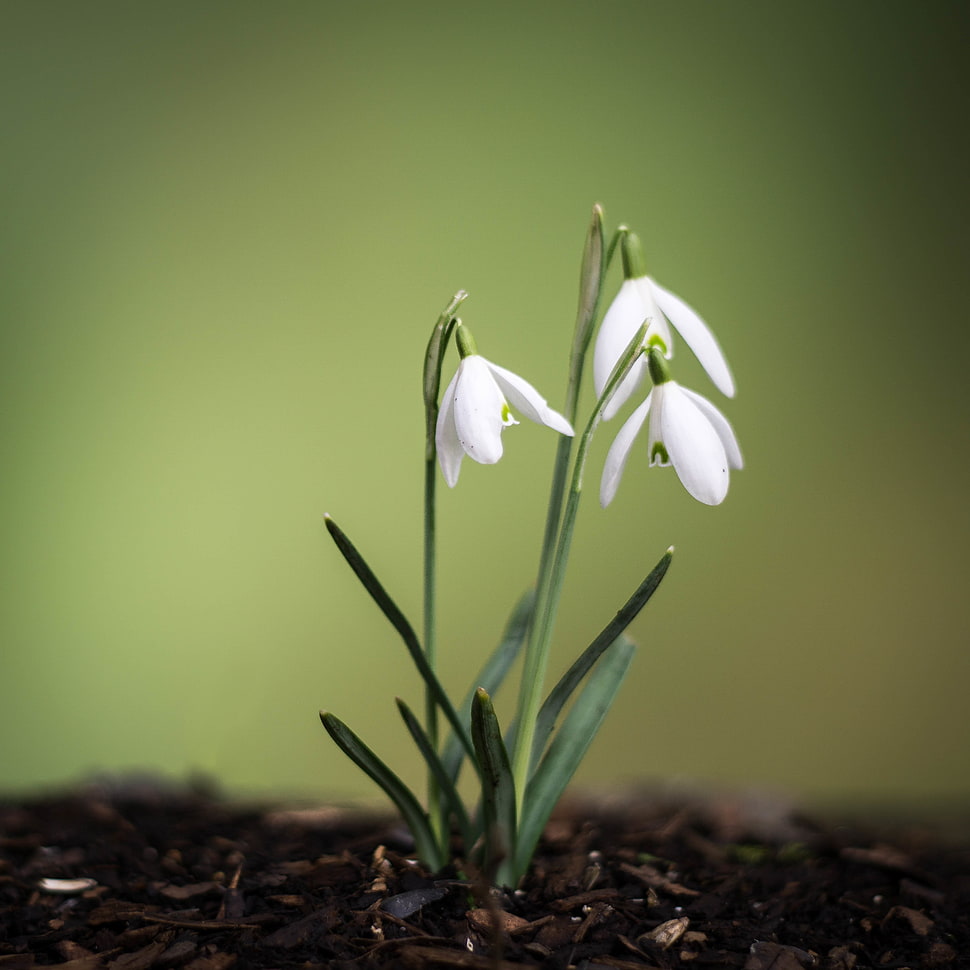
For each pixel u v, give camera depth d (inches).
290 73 42.3
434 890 24.1
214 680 41.3
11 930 24.1
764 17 42.3
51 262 42.3
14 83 41.9
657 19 42.2
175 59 42.3
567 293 42.3
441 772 24.4
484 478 41.1
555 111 42.3
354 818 27.4
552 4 42.3
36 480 42.3
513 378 23.2
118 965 23.1
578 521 41.0
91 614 41.8
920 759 41.4
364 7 42.3
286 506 42.3
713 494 23.1
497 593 41.0
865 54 42.2
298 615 41.4
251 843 26.4
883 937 24.1
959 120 42.2
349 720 40.4
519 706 24.7
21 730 40.9
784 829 27.3
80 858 25.8
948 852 26.6
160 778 29.3
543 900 24.4
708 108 42.3
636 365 23.8
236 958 23.2
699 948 23.7
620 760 40.6
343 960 23.1
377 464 42.0
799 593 41.9
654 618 41.1
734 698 41.3
